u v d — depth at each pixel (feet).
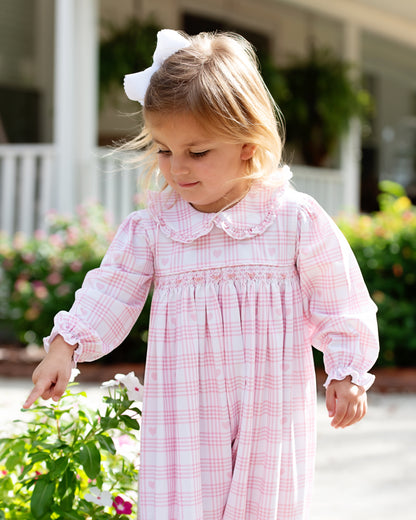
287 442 6.61
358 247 20.97
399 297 21.11
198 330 6.61
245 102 6.57
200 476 6.46
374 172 40.86
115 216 24.04
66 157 23.02
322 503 10.55
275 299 6.68
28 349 22.21
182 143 6.41
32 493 6.88
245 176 6.74
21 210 23.67
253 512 6.55
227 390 6.56
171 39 6.84
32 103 28.25
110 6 28.66
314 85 31.96
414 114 42.42
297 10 34.42
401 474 11.91
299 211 6.87
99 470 6.64
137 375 18.71
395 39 33.78
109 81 27.91
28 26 28.02
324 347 6.78
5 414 13.34
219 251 6.72
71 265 20.52
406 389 18.93
